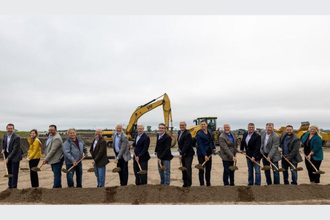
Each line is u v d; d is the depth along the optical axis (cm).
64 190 815
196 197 788
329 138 2817
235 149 890
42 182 1153
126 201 781
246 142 885
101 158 859
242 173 1311
